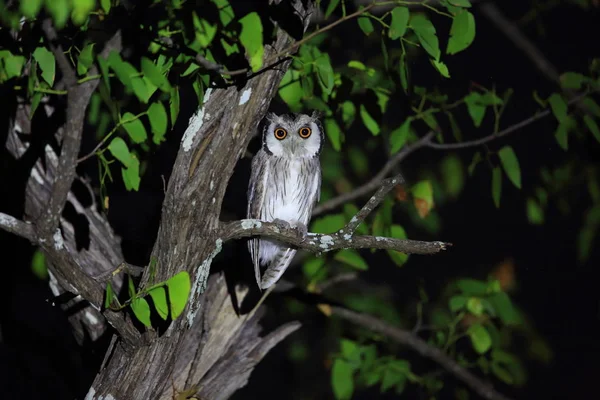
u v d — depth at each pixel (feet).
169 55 18.02
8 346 29.04
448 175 36.40
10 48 18.01
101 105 25.26
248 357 24.36
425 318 37.88
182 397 22.90
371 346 31.73
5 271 26.58
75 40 19.60
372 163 42.88
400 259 27.20
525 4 48.24
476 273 51.57
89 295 17.17
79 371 27.14
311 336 42.73
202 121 17.24
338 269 34.60
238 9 18.80
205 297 24.31
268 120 30.55
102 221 24.07
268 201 30.68
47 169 23.00
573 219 51.72
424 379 33.30
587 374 50.55
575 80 28.66
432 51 19.38
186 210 17.39
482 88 28.22
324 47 27.45
